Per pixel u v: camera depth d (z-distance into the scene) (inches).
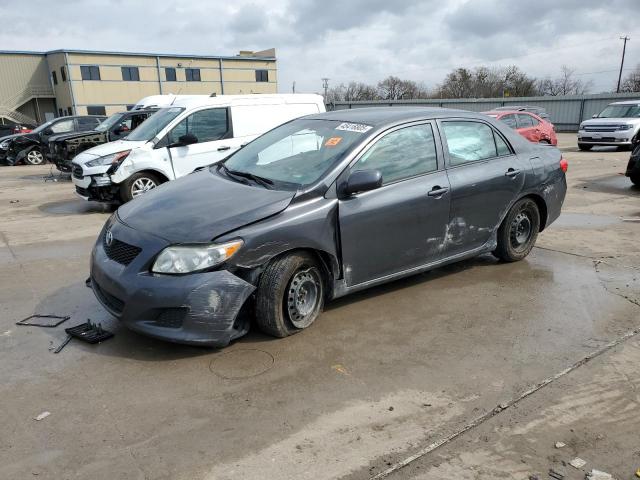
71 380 131.4
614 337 154.5
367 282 168.4
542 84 2910.9
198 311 134.3
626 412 118.6
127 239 144.4
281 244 143.6
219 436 110.3
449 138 188.1
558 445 107.6
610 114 770.8
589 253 237.0
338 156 162.4
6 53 2059.5
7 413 117.9
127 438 109.5
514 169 204.1
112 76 2118.6
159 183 343.6
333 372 135.3
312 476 99.0
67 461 102.7
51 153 496.7
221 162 196.5
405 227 171.3
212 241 135.7
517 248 218.7
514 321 165.9
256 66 2500.0
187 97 370.3
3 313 172.9
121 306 141.6
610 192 398.3
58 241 268.5
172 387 128.0
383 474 99.5
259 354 143.9
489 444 108.0
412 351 146.6
